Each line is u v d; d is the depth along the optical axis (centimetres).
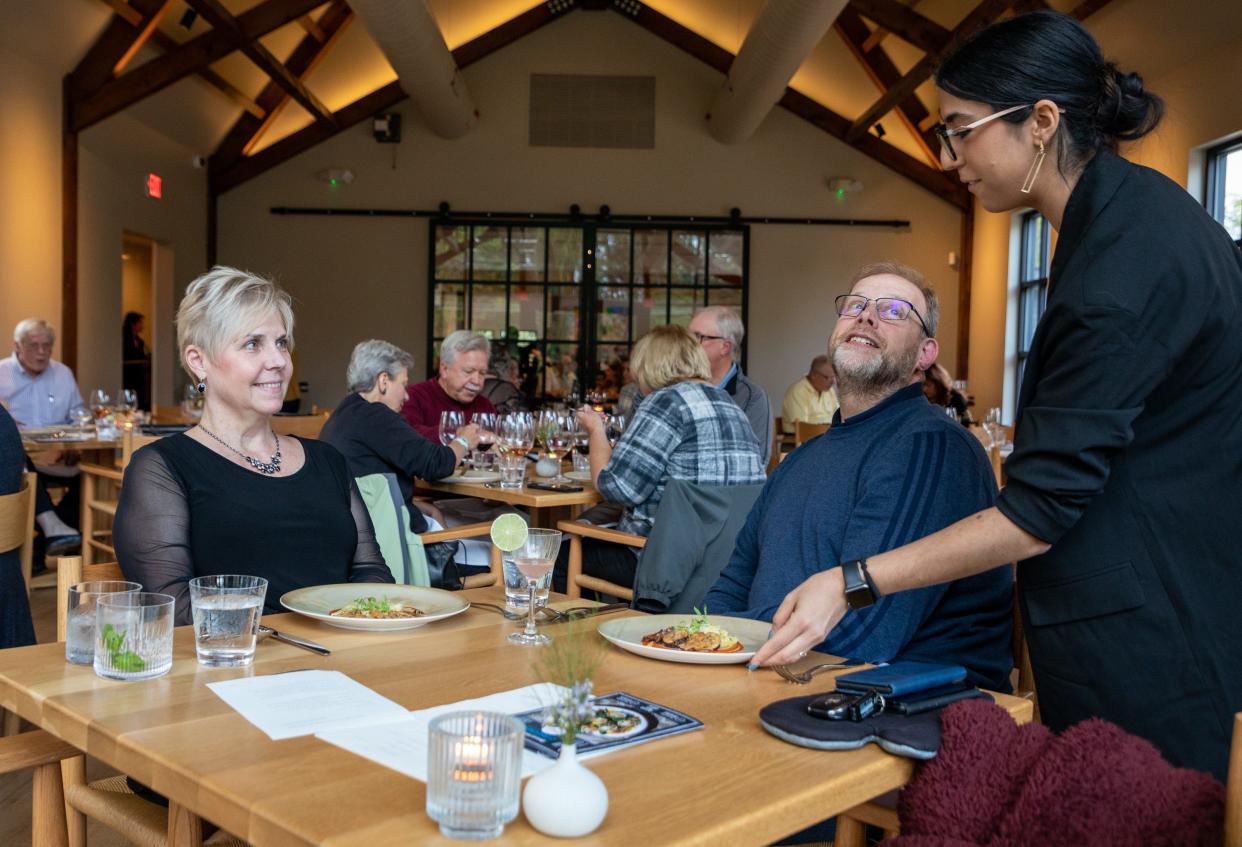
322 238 1055
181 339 197
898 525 175
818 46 954
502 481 368
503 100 1056
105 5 777
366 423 341
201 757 102
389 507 286
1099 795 99
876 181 1059
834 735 110
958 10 793
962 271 1056
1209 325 127
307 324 1052
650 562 286
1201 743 128
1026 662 202
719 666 142
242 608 135
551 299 1055
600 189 1056
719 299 1059
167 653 130
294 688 125
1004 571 183
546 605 174
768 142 1059
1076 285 129
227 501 192
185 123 957
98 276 868
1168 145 683
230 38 810
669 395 315
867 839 164
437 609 167
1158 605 129
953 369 1062
